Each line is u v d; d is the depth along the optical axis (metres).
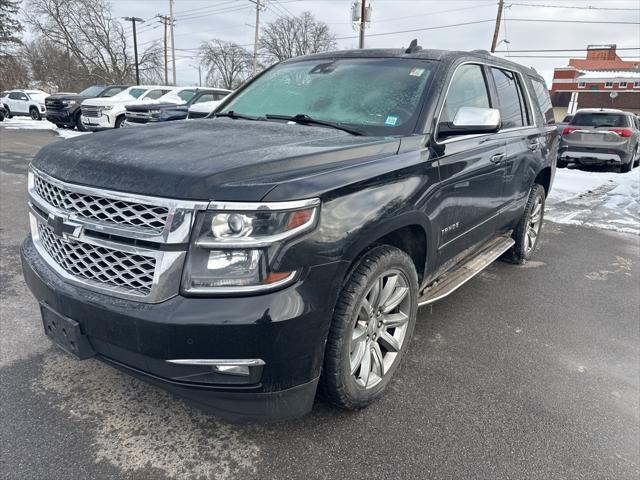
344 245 2.07
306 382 2.08
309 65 3.71
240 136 2.58
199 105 5.46
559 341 3.50
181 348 1.85
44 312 2.24
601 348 3.42
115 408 2.49
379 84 3.21
